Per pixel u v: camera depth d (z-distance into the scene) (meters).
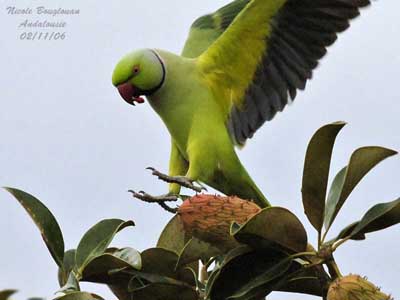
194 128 9.09
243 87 9.16
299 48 8.91
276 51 8.99
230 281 4.99
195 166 9.01
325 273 5.03
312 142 4.97
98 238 5.46
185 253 5.39
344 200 5.05
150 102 9.27
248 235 4.87
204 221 5.36
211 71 9.16
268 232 4.88
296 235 4.92
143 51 9.09
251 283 4.95
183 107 9.12
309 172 5.02
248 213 5.36
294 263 5.02
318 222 5.01
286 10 8.68
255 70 9.09
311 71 8.98
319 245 5.00
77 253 5.41
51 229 5.36
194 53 10.32
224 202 5.41
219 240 5.38
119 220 5.50
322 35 8.76
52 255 5.36
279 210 4.82
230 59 9.08
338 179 5.19
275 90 9.17
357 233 4.98
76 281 5.02
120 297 5.52
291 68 9.04
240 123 9.30
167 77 9.08
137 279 5.39
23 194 5.35
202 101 9.12
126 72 9.04
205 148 9.02
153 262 5.42
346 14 8.55
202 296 5.44
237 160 9.09
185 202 5.45
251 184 9.17
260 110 9.26
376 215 4.95
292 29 8.82
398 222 4.97
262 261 5.01
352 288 4.78
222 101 9.20
